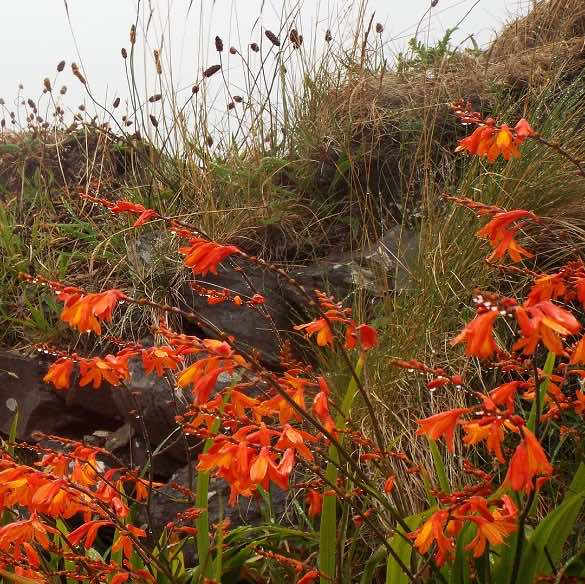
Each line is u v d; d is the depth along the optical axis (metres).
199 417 1.80
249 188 3.84
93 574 1.96
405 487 2.49
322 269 3.48
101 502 1.79
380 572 2.38
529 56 4.37
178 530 2.07
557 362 2.73
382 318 3.03
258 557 2.28
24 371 3.44
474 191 3.34
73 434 3.39
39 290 3.73
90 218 4.03
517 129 1.76
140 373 3.16
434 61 4.53
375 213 3.88
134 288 3.49
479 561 1.86
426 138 3.75
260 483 1.50
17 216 4.24
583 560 1.91
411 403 2.78
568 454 2.56
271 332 3.33
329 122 4.13
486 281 3.11
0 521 2.34
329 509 1.87
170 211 3.80
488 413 1.42
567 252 3.16
